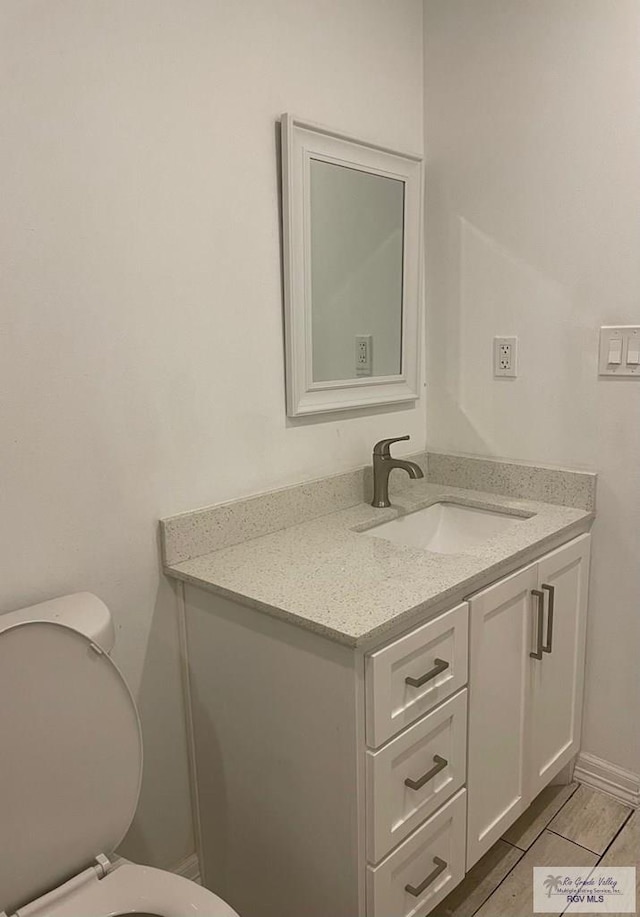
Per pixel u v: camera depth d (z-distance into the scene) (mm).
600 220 1786
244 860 1575
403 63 1988
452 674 1442
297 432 1827
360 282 1921
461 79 1976
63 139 1292
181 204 1495
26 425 1301
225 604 1466
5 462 1281
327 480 1890
